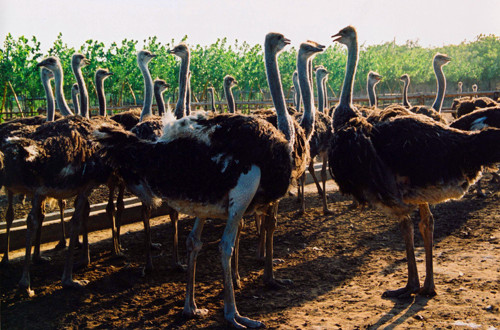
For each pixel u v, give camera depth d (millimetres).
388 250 6023
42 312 4496
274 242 6535
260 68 25422
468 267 5098
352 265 5543
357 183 4359
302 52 6020
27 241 4855
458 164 4191
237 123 4078
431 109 9125
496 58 50438
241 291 4918
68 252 5016
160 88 9008
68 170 4871
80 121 5281
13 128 6332
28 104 20578
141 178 4629
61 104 8570
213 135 4027
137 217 7680
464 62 49312
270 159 4105
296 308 4406
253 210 4320
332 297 4613
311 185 10203
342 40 6102
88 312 4504
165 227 7387
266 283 4992
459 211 7645
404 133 4312
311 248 6219
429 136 4258
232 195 4020
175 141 4066
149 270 5492
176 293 4918
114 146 4172
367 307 4289
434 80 45844
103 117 7738
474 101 10164
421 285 4680
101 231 7230
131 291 4988
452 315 3982
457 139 4238
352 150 4340
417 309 4168
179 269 5566
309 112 6016
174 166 4016
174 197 4109
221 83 25078
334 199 8969
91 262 5844
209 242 6586
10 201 5742
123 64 21734
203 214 4211
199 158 4004
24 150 4523
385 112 4926
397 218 4504
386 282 4910
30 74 19641
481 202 8188
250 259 5914
